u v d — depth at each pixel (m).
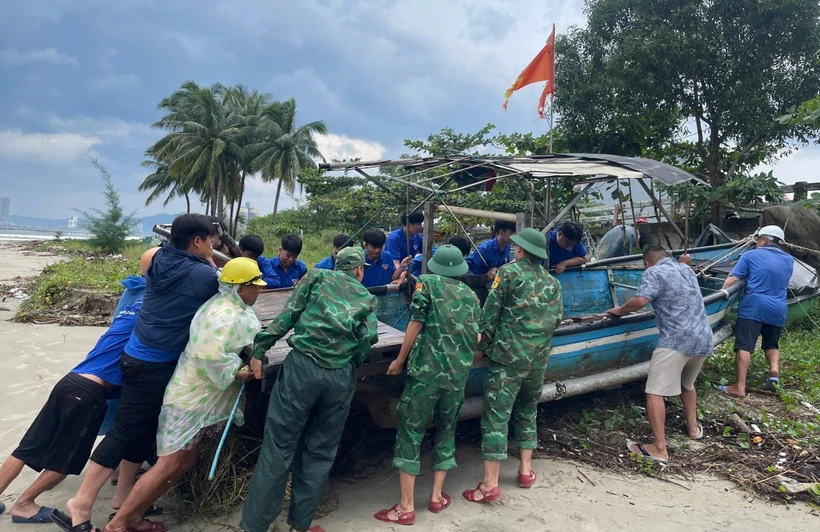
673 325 4.51
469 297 3.78
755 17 11.16
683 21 11.62
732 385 5.98
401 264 5.65
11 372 6.82
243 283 3.30
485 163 5.51
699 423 5.11
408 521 3.59
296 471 3.29
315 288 3.39
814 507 3.82
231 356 3.19
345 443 4.33
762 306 5.67
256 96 40.59
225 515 3.65
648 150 13.21
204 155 34.25
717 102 11.87
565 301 6.80
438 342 3.64
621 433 4.98
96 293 10.80
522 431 4.14
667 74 11.52
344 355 3.28
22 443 3.41
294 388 3.19
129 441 3.38
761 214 9.88
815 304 8.44
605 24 12.42
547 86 7.66
